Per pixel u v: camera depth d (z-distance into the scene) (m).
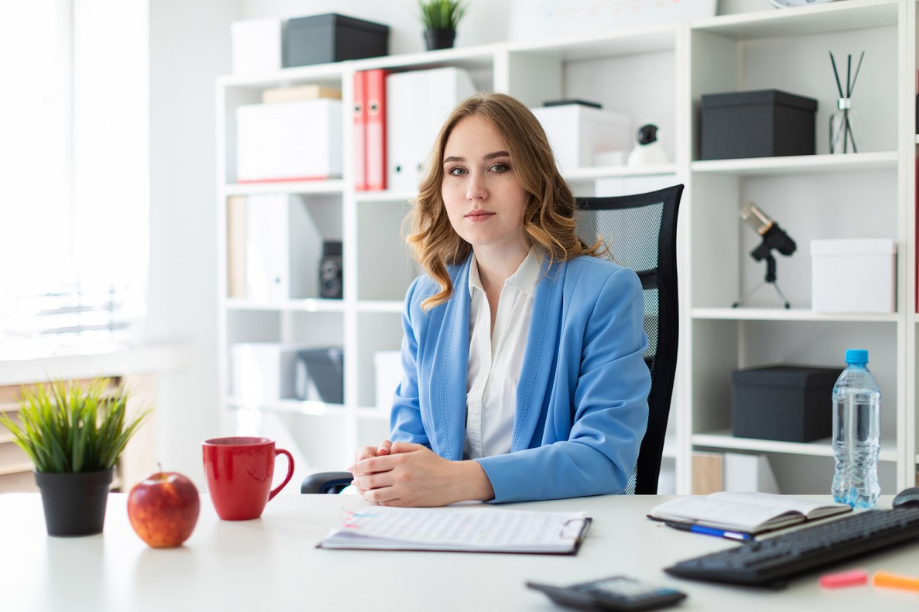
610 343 1.57
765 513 1.16
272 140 3.50
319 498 1.39
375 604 0.91
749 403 2.68
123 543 1.15
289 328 3.88
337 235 3.72
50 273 3.54
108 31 3.59
